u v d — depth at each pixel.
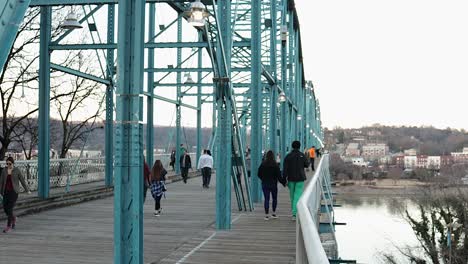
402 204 38.00
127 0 6.11
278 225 11.89
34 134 25.12
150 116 23.38
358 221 39.59
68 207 15.09
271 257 8.50
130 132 6.11
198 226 11.79
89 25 18.91
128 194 6.12
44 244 9.51
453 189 34.25
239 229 11.32
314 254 2.49
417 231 30.17
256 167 16.80
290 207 15.40
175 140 30.06
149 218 13.10
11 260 8.19
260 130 16.88
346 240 34.53
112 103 19.58
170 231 11.09
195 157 37.34
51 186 18.28
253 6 16.77
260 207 15.37
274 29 21.11
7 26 2.81
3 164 15.12
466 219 27.62
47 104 15.25
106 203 16.22
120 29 6.09
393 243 31.50
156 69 18.38
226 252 8.91
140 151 6.14
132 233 6.08
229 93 11.33
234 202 16.45
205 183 22.38
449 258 25.80
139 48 6.07
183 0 10.59
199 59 30.16
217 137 11.37
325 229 11.45
